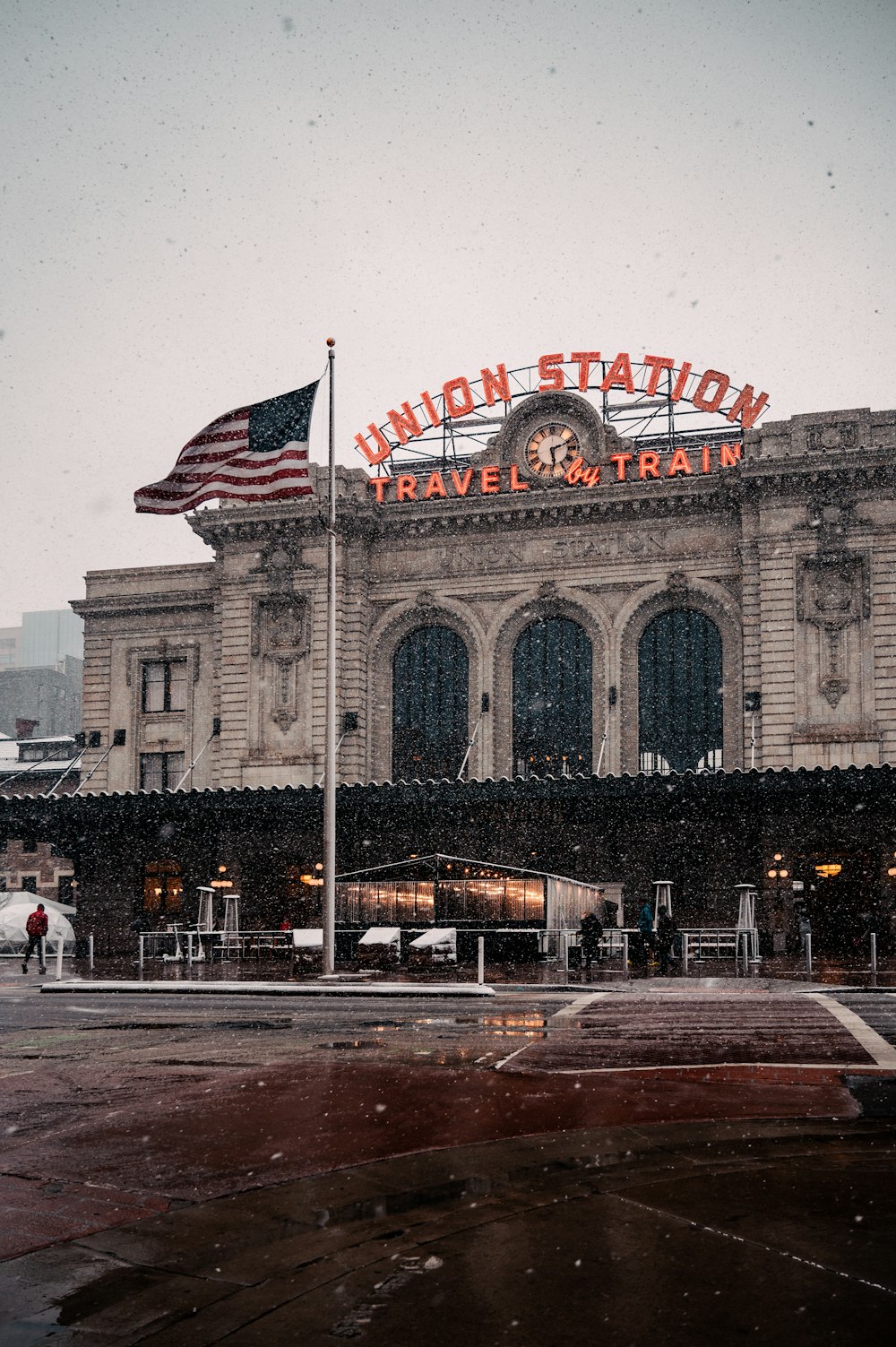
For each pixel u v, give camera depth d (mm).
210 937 50062
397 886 43719
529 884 42781
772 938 52500
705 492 59625
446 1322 6898
